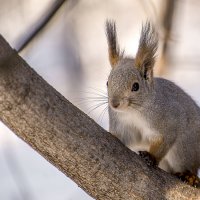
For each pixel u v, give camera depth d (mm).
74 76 19188
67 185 15328
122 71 10961
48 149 8750
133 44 20391
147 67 11141
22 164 16078
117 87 10781
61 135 8711
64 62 19609
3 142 16938
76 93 18547
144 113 11102
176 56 17469
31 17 20078
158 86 11414
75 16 20375
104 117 16953
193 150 11516
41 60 19547
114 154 9188
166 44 15289
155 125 11156
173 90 11719
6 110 8320
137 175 9320
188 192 9617
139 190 9312
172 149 11375
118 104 10648
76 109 8984
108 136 9273
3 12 20000
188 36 20203
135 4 21453
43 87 8594
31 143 8703
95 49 20156
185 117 11461
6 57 7281
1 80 8133
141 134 11461
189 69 17734
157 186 9461
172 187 9555
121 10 21375
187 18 20984
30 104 8414
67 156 8836
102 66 19594
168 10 15547
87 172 9000
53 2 7203
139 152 10719
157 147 11164
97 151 9016
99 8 21125
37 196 14789
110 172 9109
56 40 20047
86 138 8930
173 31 15875
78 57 19656
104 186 9141
